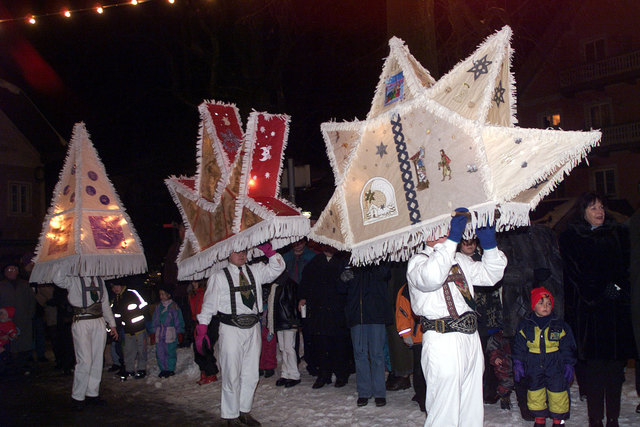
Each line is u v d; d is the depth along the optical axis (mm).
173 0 10148
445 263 3902
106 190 7395
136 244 7379
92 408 7410
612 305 4957
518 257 5812
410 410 6203
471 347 4164
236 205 5375
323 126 4961
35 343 11867
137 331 9156
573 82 23469
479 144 3826
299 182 9883
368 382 6539
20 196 25672
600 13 22891
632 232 4930
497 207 3820
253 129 5449
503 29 4016
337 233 4785
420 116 4219
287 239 6234
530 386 5129
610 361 4934
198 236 5957
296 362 7820
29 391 8797
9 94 26438
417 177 4191
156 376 9297
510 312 5723
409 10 8125
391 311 6535
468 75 4078
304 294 7574
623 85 22469
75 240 6934
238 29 13500
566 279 5184
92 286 7477
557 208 11781
